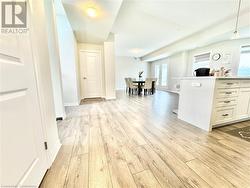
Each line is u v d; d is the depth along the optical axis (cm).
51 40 244
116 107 388
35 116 106
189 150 161
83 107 385
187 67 693
